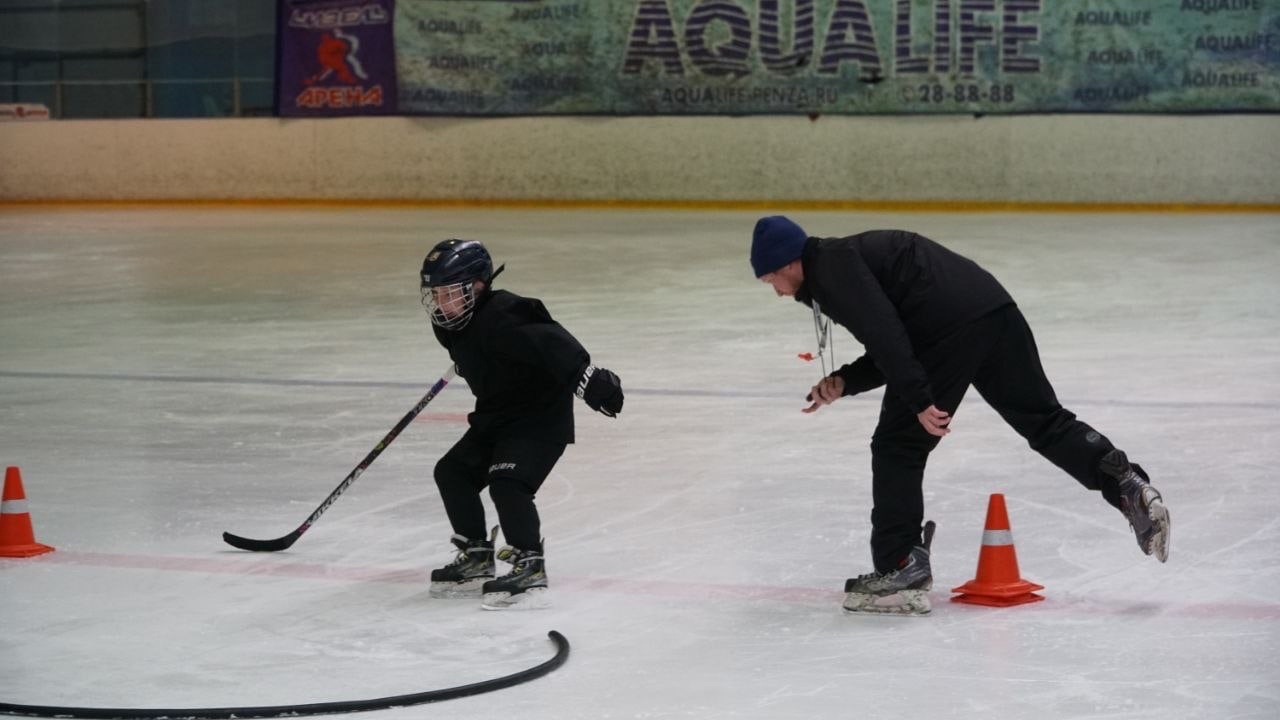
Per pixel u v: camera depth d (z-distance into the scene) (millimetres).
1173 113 32312
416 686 5309
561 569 6934
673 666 5512
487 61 35188
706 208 34500
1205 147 32281
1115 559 7008
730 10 33844
